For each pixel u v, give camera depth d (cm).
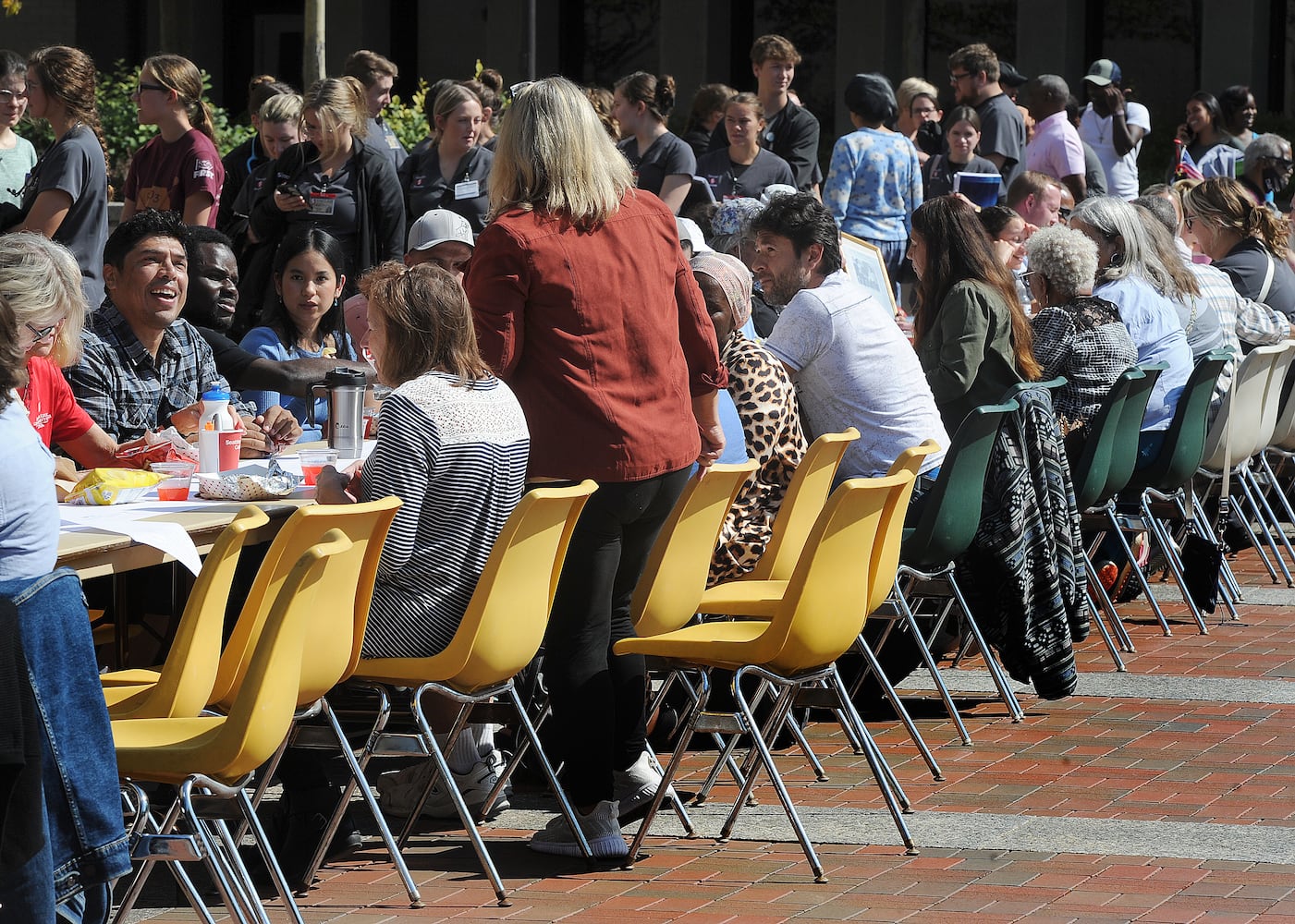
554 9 5553
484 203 2533
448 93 2530
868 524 1219
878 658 1631
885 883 1166
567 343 1184
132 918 1112
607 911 1116
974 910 1108
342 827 1229
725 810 1349
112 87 4138
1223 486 2206
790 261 1641
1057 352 1914
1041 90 3244
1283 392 2477
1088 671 1823
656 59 5569
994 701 1702
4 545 929
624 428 1188
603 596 1216
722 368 1332
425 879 1188
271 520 1170
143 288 1509
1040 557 1600
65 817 823
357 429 1398
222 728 933
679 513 1240
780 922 1091
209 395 1360
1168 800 1358
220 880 941
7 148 2286
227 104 5803
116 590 1393
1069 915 1095
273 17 5769
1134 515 2039
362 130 2236
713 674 1538
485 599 1102
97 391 1491
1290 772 1438
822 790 1402
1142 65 5153
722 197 2841
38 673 810
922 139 3266
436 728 1307
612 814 1233
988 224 2248
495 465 1150
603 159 1211
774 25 5469
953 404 1750
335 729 1100
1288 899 1120
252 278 2038
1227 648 1934
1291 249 3069
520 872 1202
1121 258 2123
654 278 1227
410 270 1172
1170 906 1110
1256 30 4928
